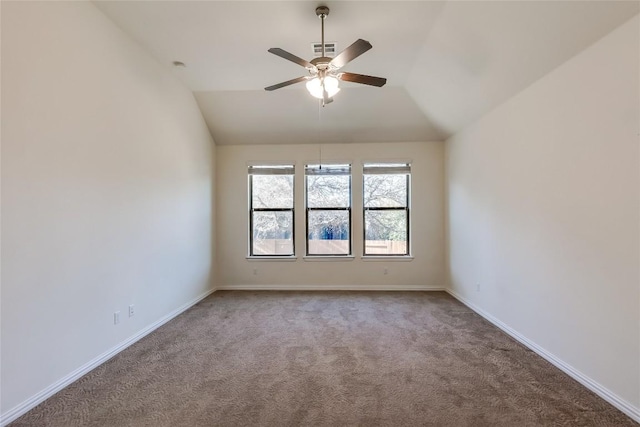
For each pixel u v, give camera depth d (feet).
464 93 12.32
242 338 10.86
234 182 18.02
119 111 9.89
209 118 16.31
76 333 8.19
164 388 7.71
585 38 7.38
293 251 18.20
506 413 6.68
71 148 8.08
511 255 10.90
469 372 8.41
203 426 6.32
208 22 9.66
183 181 14.05
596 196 7.35
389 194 18.07
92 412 6.78
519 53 8.95
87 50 8.60
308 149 17.98
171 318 12.89
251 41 10.71
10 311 6.57
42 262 7.27
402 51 11.39
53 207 7.55
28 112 6.94
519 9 7.77
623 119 6.66
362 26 9.86
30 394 6.95
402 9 9.02
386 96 15.07
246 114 16.14
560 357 8.54
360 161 17.87
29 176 6.98
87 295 8.57
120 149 9.93
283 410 6.82
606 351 7.10
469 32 9.36
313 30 10.09
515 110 10.58
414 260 17.75
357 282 17.87
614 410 6.75
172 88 13.09
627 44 6.55
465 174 14.70
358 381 8.00
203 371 8.55
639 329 6.38
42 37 7.27
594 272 7.41
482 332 11.28
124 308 10.07
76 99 8.24
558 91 8.55
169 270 12.82
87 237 8.59
